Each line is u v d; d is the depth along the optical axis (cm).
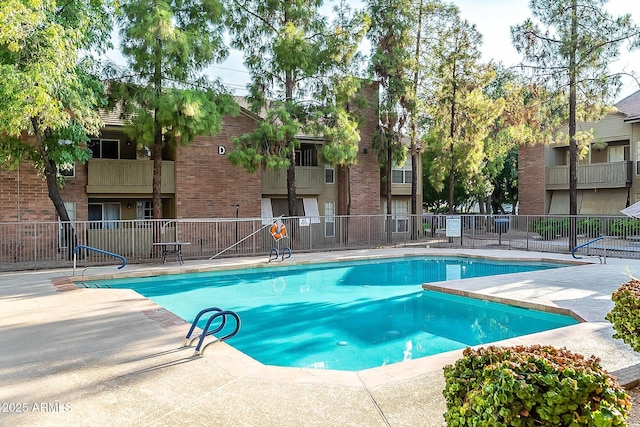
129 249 1598
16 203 1591
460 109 2172
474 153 2172
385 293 1161
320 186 2277
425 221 2394
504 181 3616
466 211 4247
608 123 2516
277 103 1806
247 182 2023
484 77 2123
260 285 1286
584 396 222
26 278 1173
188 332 641
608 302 848
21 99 1013
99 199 1992
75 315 759
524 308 873
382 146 2212
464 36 2112
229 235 1942
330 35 1838
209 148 1952
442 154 2253
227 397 420
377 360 662
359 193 2308
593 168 2531
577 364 244
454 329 824
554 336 610
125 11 1495
